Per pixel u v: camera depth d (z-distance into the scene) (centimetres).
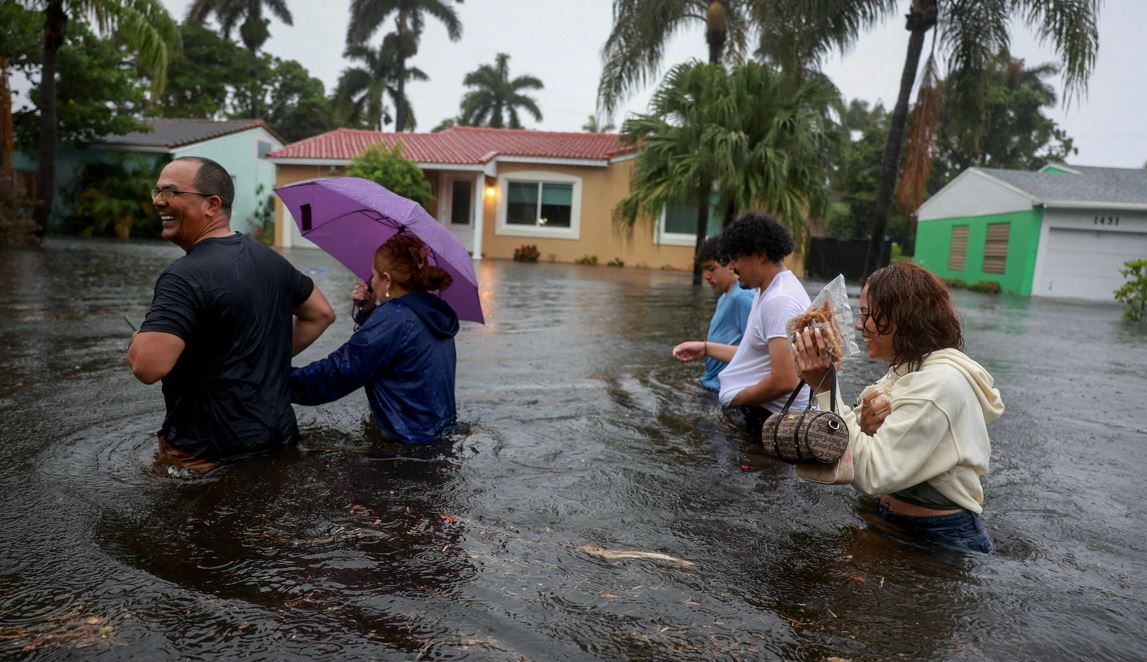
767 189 1423
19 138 2353
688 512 264
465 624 180
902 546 240
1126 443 399
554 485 285
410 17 4253
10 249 1603
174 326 275
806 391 366
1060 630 188
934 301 241
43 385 411
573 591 200
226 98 4466
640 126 1577
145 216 2527
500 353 590
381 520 243
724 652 172
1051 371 657
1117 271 2106
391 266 341
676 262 2295
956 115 1543
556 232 2350
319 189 367
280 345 315
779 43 1490
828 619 190
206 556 212
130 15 1684
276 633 173
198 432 294
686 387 484
